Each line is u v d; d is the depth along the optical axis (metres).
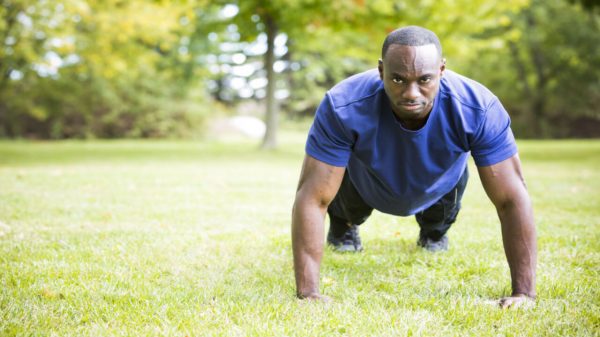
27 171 9.54
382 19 14.99
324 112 2.75
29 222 4.88
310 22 15.30
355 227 4.04
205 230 4.73
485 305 2.76
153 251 3.92
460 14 15.52
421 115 2.62
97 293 2.97
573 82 28.80
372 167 2.88
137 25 16.28
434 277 3.34
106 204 5.97
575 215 5.47
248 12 15.63
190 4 16.16
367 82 2.78
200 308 2.76
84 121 25.47
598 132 29.70
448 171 3.05
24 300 2.85
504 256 3.85
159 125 26.31
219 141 25.02
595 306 2.80
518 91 30.86
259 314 2.67
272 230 4.75
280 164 11.99
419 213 3.74
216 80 37.31
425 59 2.39
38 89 22.47
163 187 7.55
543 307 2.72
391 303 2.86
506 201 2.77
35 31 15.85
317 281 2.82
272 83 16.62
